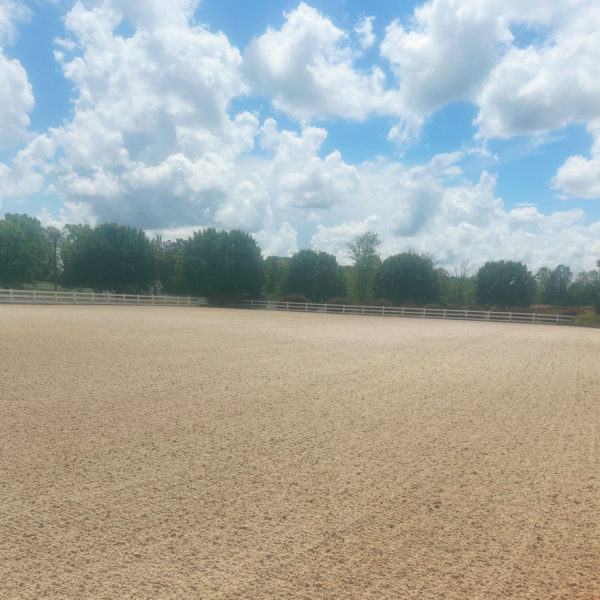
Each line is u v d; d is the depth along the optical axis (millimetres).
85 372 8367
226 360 10281
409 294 56656
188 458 4391
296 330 19547
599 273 60344
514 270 56156
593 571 2725
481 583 2574
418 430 5551
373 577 2602
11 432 4996
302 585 2510
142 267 61969
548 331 26016
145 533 3000
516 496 3760
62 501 3424
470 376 9430
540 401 7367
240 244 56719
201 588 2459
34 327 16391
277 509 3396
